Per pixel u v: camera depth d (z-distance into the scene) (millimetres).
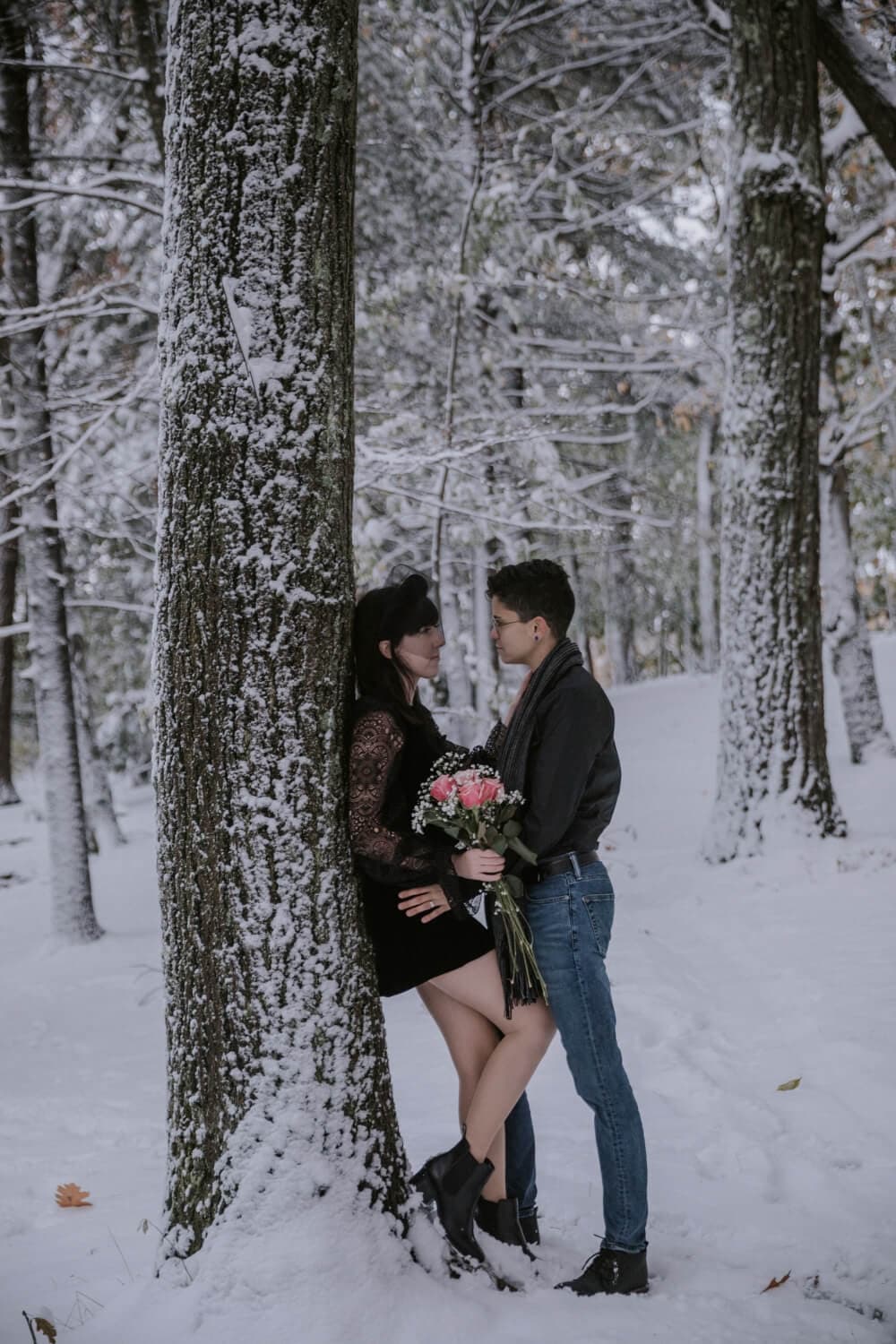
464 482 7898
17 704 23734
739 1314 2584
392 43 11141
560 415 9648
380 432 7898
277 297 2637
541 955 2854
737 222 9117
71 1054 6039
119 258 11258
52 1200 3646
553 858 2910
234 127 2623
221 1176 2570
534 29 13547
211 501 2615
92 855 15328
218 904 2613
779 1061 4562
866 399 14891
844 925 6688
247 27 2627
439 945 2811
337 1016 2652
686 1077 4418
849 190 13438
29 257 9953
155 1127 4488
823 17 8875
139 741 21297
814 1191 3336
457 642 10055
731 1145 3729
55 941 9891
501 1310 2553
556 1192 3393
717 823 8992
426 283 8242
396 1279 2521
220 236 2629
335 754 2713
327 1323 2338
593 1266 2740
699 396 14820
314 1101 2596
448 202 11234
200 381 2625
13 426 9945
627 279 15539
